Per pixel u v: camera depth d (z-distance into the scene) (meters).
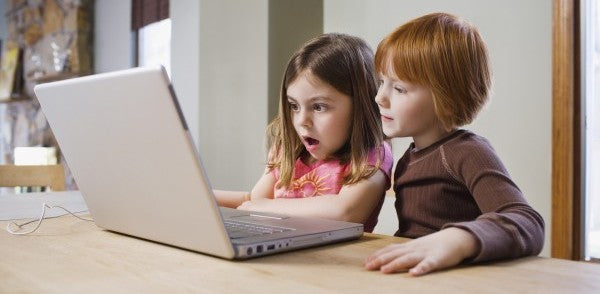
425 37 0.79
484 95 0.84
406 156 0.95
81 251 0.64
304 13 2.62
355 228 0.75
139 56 4.33
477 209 0.85
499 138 1.94
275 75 2.54
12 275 0.53
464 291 0.47
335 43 1.02
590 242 1.92
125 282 0.50
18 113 5.68
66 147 0.73
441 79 0.79
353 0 2.41
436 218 0.87
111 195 0.70
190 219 0.59
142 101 0.55
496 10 1.93
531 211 0.67
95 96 0.61
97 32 4.80
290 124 1.13
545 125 1.82
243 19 2.63
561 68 1.74
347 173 1.04
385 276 0.52
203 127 2.91
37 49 5.34
